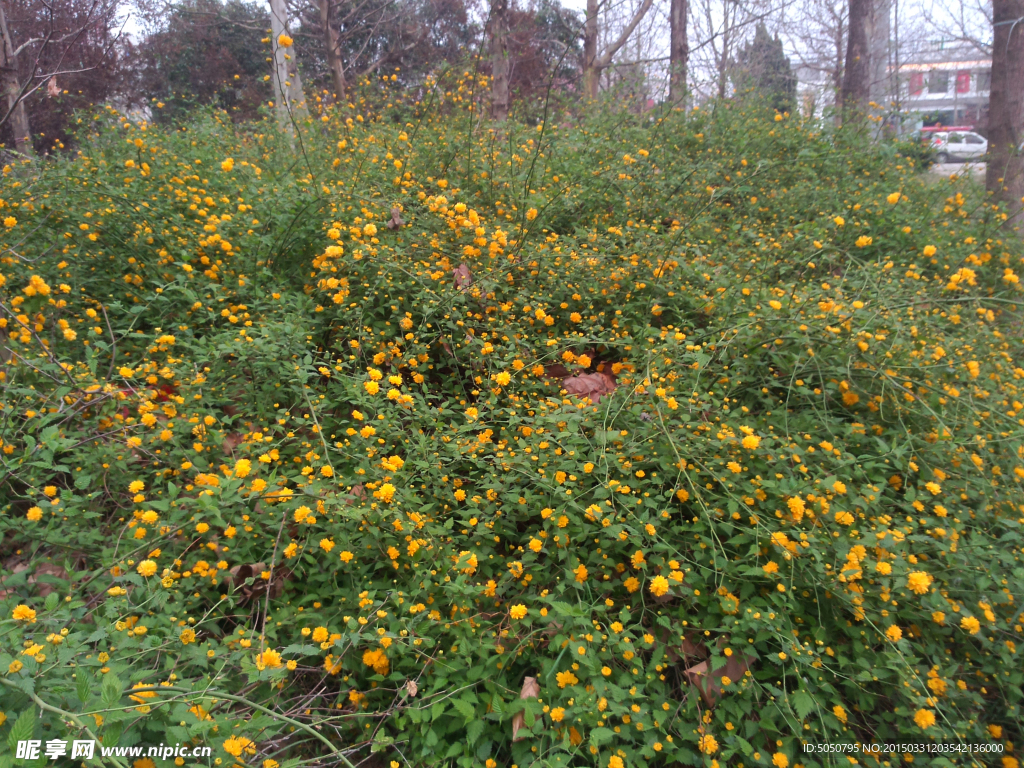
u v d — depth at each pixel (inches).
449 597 98.3
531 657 95.0
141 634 81.4
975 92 1158.3
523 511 111.3
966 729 86.4
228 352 127.6
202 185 192.9
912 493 108.8
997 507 116.0
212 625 91.8
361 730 89.8
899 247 219.6
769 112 399.2
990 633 99.3
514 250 180.1
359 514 96.1
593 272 177.0
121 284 154.9
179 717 65.9
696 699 90.7
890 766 85.7
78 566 106.5
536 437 119.5
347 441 120.6
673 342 139.9
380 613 89.0
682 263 172.7
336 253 146.2
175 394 134.4
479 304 161.3
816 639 95.0
